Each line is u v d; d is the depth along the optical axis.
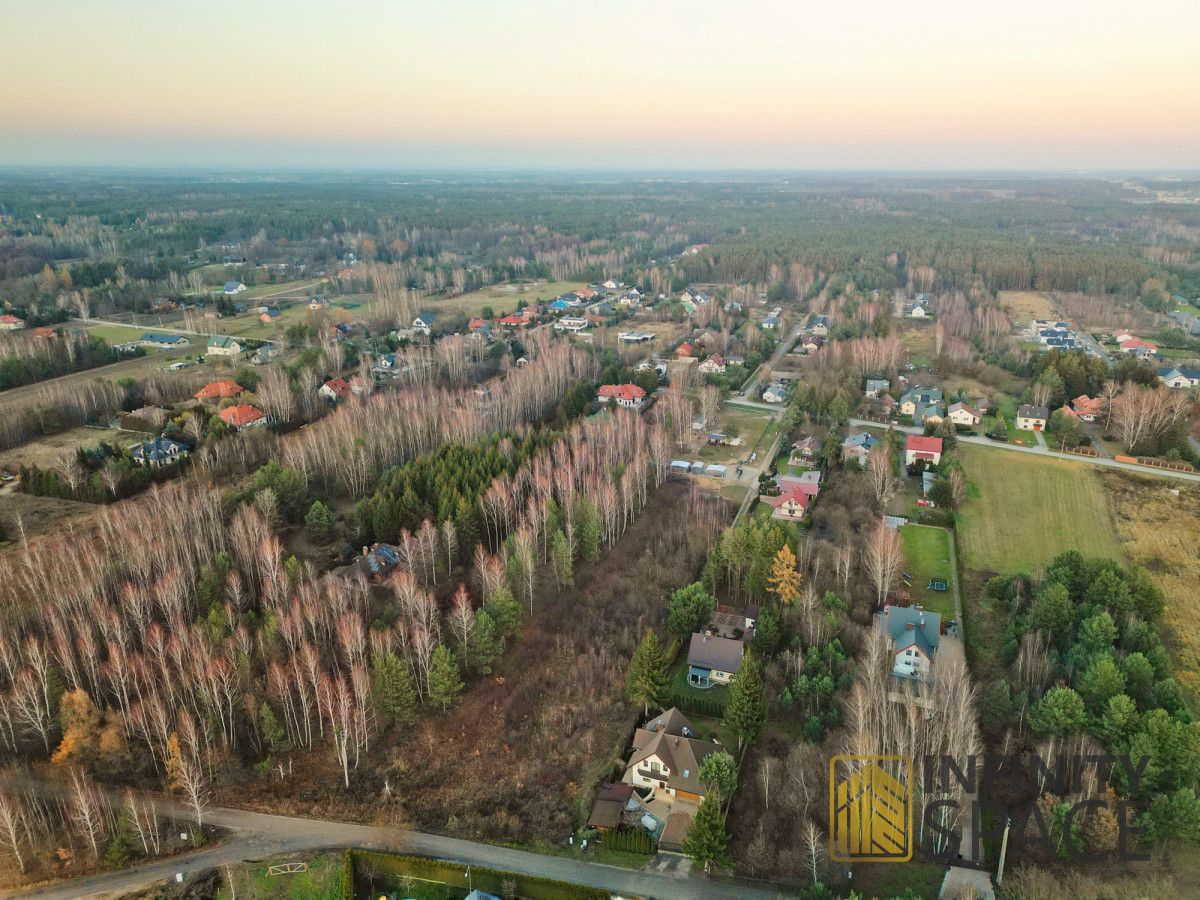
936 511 130.25
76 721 75.31
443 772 78.81
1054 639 92.69
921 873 65.94
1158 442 155.25
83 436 158.00
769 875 66.44
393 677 81.06
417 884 66.50
